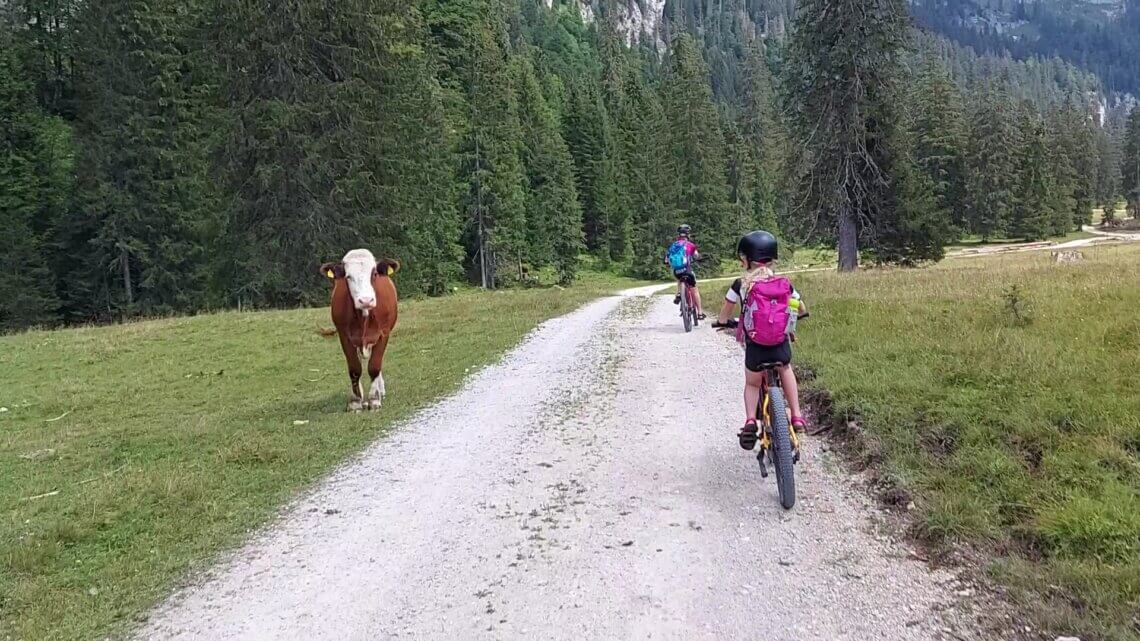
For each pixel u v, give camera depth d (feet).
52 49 121.39
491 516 17.75
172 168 103.14
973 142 214.69
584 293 89.15
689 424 24.17
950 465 16.93
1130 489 14.23
